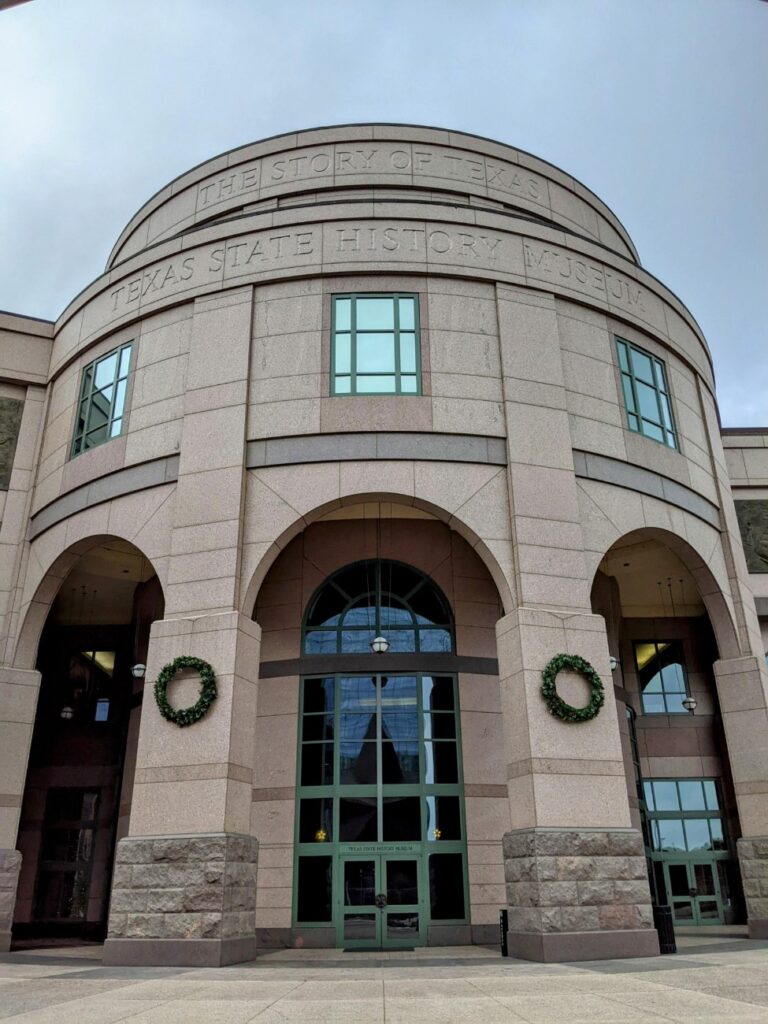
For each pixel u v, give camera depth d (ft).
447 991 31.35
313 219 62.03
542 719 48.73
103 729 77.30
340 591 65.67
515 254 62.18
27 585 63.98
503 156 79.15
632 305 66.28
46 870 73.05
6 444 69.26
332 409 56.49
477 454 55.93
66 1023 24.52
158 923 44.60
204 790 46.83
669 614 82.02
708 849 74.43
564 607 52.44
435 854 57.93
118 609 80.28
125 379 63.41
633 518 58.65
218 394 57.62
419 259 60.70
